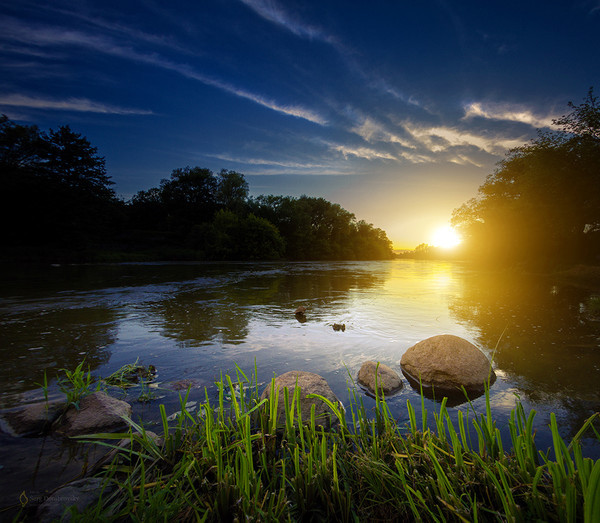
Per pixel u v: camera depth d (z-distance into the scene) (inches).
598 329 224.2
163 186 2741.1
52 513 60.4
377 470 70.0
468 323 246.1
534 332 215.9
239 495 62.0
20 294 377.1
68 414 99.6
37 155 1513.3
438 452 76.8
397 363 158.1
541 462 78.7
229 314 276.4
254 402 103.1
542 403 114.0
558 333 212.8
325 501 65.7
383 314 282.8
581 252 1018.7
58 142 1555.1
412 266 1433.3
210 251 1797.5
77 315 265.9
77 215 1493.6
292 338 200.8
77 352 170.2
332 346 184.4
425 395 123.3
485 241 1428.4
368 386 127.5
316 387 112.2
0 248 1254.3
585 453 82.9
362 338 201.6
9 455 81.1
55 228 1422.2
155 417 102.9
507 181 1242.0
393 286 544.1
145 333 210.5
